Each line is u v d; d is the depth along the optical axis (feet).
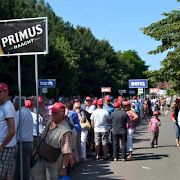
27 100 34.88
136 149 60.23
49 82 91.20
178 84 80.64
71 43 253.65
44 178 24.62
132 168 43.45
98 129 49.21
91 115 50.11
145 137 80.18
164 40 75.36
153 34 75.05
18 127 31.27
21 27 28.50
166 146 63.87
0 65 138.82
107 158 49.55
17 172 31.42
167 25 75.05
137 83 113.70
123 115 48.14
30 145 31.71
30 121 31.91
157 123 62.95
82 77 258.98
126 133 48.42
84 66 261.44
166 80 79.15
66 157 23.98
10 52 28.76
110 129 51.03
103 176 39.04
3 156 23.75
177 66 75.25
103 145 49.44
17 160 31.45
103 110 49.39
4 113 23.73
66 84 208.44
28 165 31.60
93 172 41.11
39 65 162.40
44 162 24.47
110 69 293.43
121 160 48.75
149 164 45.98
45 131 24.68
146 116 150.51
